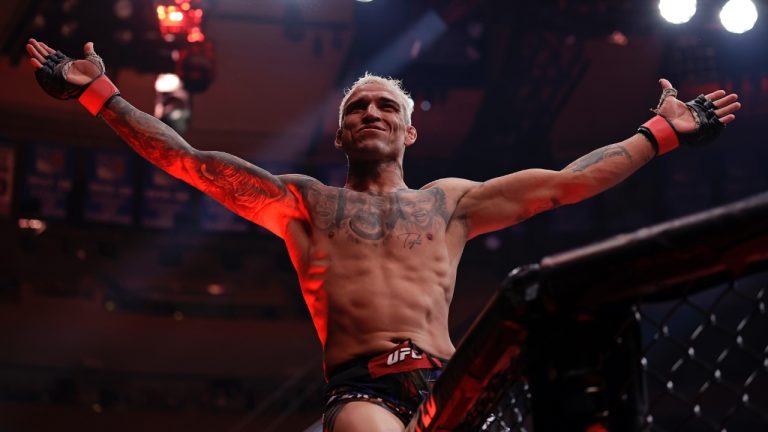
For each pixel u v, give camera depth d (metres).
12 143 15.74
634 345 1.32
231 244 17.16
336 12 14.48
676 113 2.80
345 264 2.65
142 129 2.79
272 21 14.41
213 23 14.48
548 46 14.56
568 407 1.32
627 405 1.30
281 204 2.80
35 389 16.64
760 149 15.60
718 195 15.77
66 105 15.58
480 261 16.86
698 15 14.12
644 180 16.22
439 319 2.62
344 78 15.53
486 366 1.55
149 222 16.70
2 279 16.11
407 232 2.71
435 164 16.33
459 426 1.80
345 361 2.53
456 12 14.34
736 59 14.75
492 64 14.88
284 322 17.44
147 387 17.12
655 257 1.21
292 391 17.42
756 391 12.75
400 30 14.80
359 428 2.33
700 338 13.03
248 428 17.19
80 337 16.72
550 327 1.35
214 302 17.30
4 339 16.38
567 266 1.29
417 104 15.58
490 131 15.70
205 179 2.77
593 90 15.59
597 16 14.14
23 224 16.02
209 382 17.33
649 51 14.99
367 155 2.84
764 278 11.91
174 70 13.95
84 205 16.28
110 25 13.63
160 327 17.11
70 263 16.42
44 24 13.62
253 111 15.90
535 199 2.79
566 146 16.20
